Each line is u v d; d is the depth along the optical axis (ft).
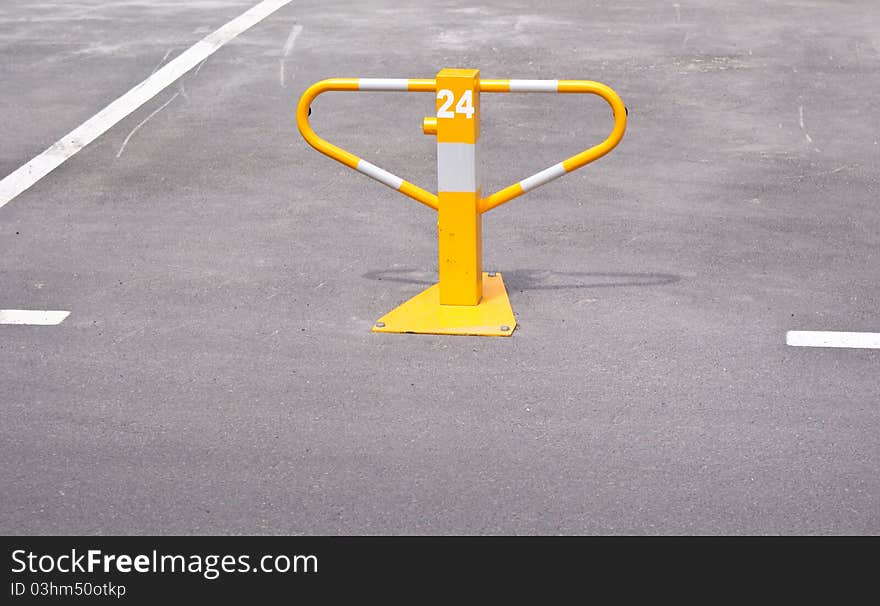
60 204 31.63
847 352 22.85
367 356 22.89
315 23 51.72
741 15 52.03
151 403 21.17
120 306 25.30
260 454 19.52
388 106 40.24
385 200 31.81
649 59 45.01
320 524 17.72
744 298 25.39
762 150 35.32
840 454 19.38
